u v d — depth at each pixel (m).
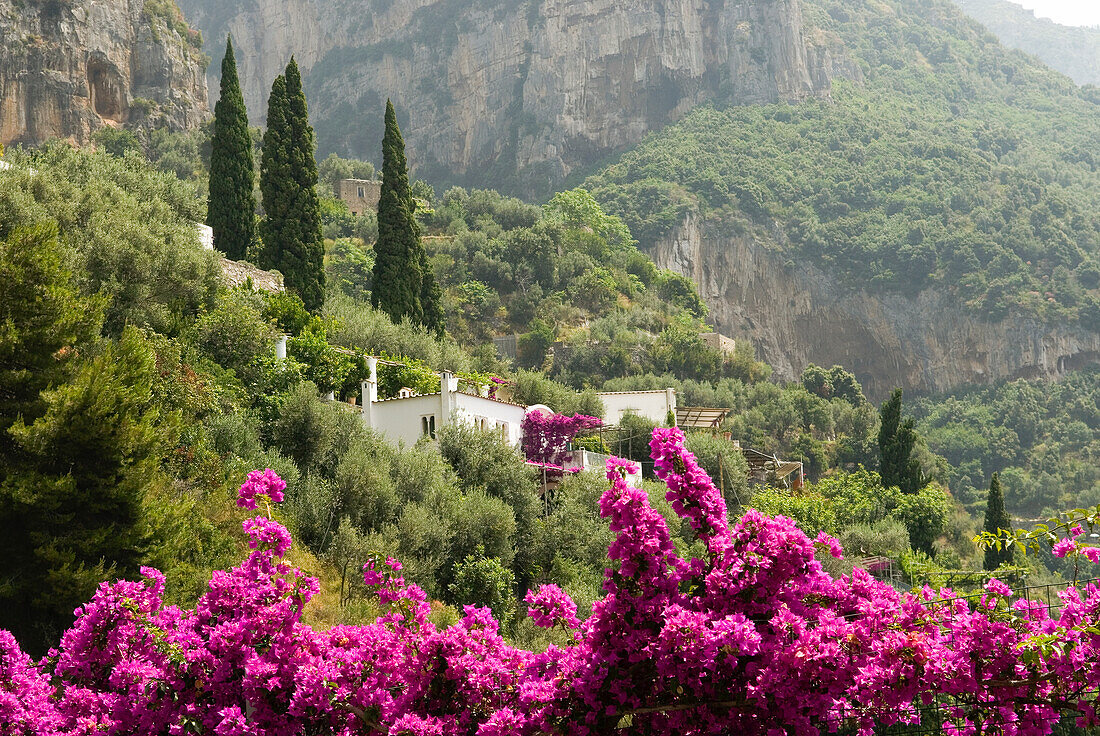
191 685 9.22
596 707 8.05
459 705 8.62
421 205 165.62
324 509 29.66
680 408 71.44
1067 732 8.38
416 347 54.41
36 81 154.00
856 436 135.62
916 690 7.43
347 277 129.38
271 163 56.72
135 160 53.91
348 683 8.80
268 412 34.41
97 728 9.02
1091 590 7.63
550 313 149.00
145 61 171.00
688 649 7.49
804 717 7.60
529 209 174.62
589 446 52.22
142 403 22.27
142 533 20.05
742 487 60.88
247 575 9.32
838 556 8.16
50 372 21.22
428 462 33.97
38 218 34.41
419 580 29.62
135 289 33.81
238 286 43.12
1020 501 163.00
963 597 8.14
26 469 19.64
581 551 34.81
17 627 18.53
